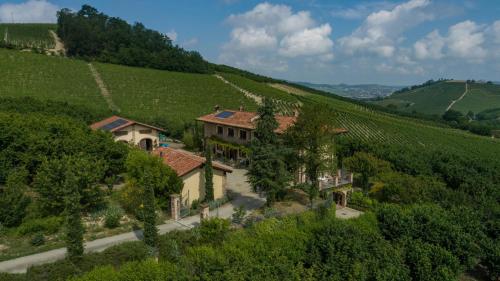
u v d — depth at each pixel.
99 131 36.19
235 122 45.94
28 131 32.34
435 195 35.16
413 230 24.73
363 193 37.69
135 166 27.97
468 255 23.61
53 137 33.06
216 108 54.12
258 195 34.06
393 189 35.44
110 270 15.21
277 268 18.05
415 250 22.41
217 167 31.84
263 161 28.91
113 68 106.06
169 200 28.03
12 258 20.22
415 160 47.81
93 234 23.66
